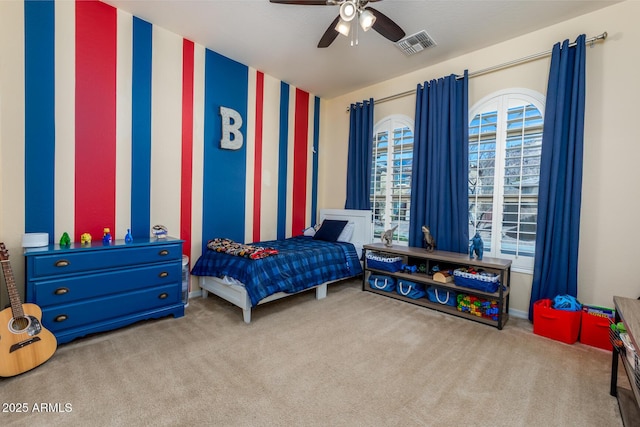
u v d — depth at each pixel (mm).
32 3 2219
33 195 2275
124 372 1782
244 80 3629
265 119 3916
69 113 2412
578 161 2449
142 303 2449
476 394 1643
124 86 2688
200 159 3273
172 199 3061
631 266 2328
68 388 1615
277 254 2854
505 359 2029
